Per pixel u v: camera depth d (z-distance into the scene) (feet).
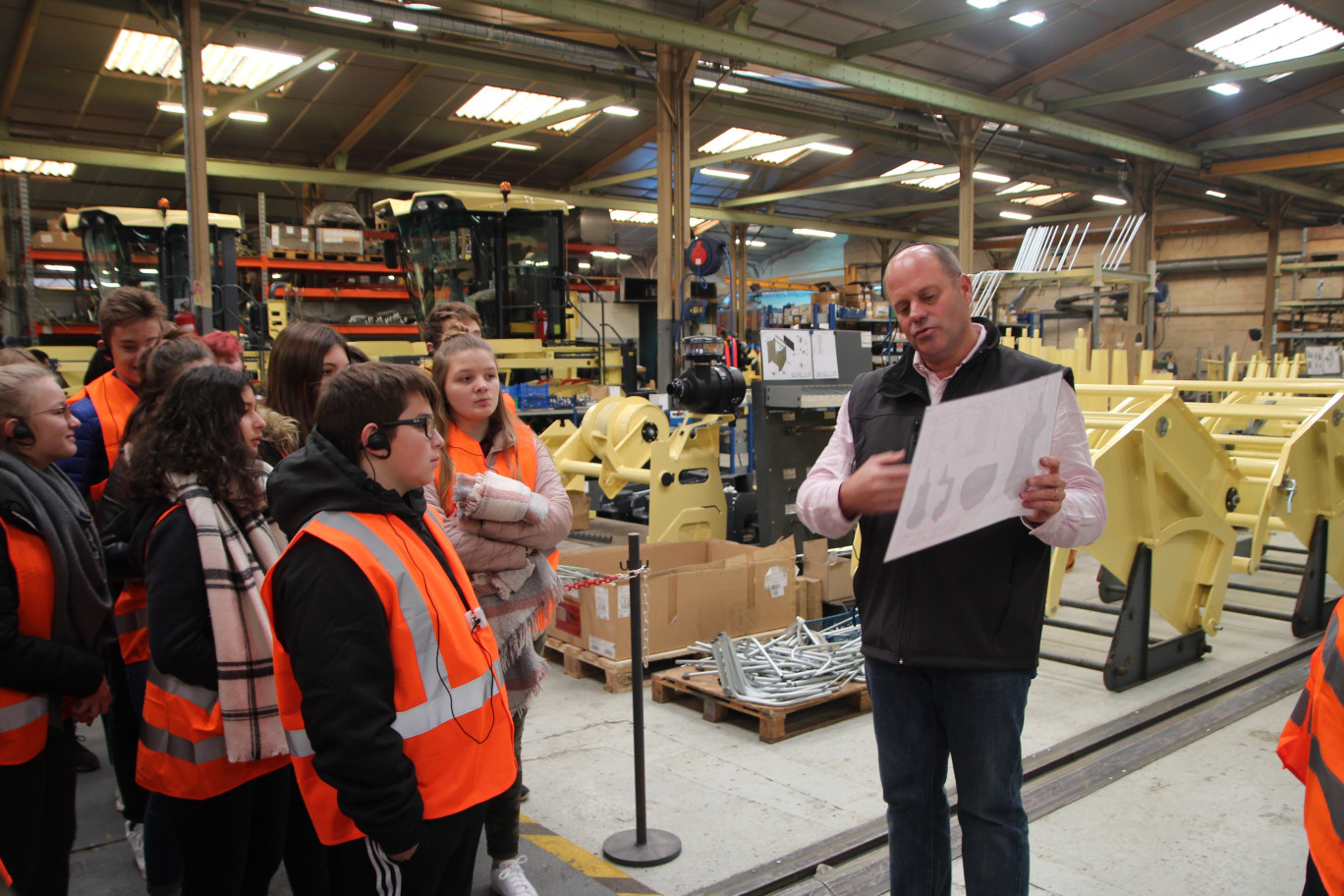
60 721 6.11
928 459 4.59
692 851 8.53
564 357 31.91
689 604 13.44
